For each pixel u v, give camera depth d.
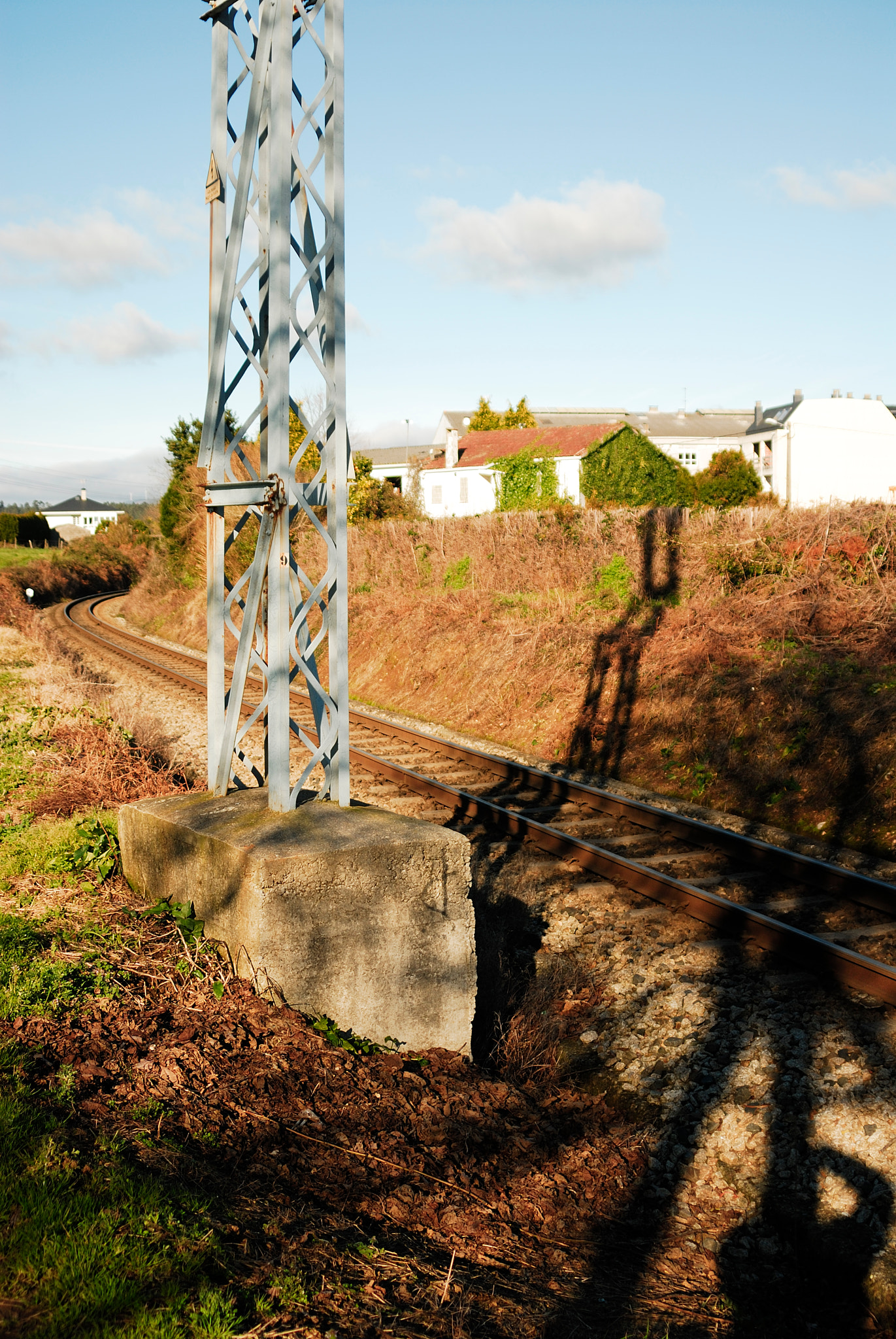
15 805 8.05
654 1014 5.66
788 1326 3.54
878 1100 4.63
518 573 19.70
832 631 12.72
